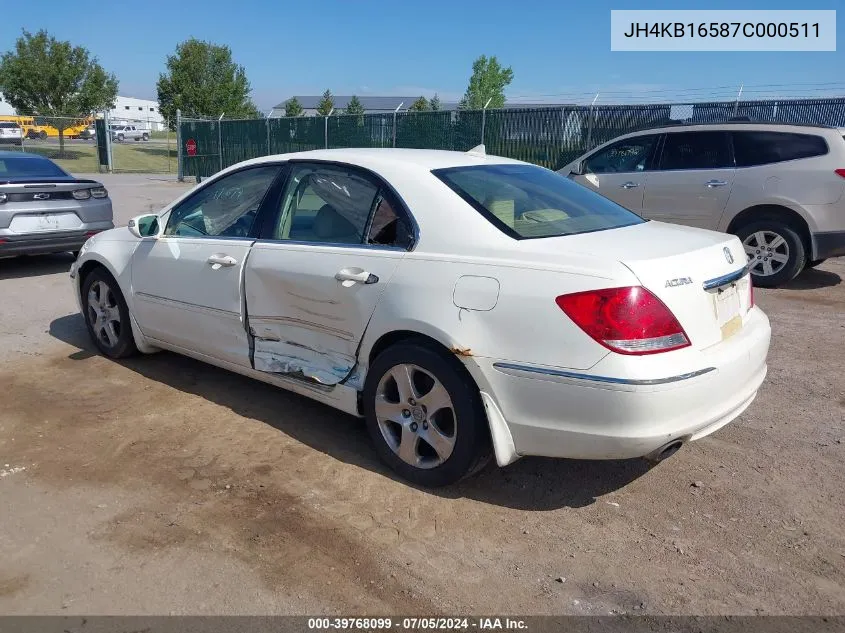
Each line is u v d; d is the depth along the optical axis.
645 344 2.95
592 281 3.00
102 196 9.07
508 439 3.26
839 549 3.14
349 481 3.68
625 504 3.50
